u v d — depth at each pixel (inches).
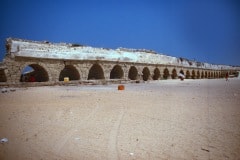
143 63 1501.0
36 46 957.2
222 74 3117.6
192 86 949.8
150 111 358.9
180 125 273.4
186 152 191.2
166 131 250.1
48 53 981.8
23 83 872.3
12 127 269.3
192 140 219.8
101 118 314.0
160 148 201.0
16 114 337.4
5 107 394.9
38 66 997.8
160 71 1706.4
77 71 1103.6
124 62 1352.1
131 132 248.4
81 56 1107.3
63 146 208.8
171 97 534.0
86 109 378.0
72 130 257.8
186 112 347.9
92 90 740.0
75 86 971.3
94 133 246.5
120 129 260.5
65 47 1075.3
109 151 195.8
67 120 302.8
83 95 580.1
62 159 181.2
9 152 195.3
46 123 287.1
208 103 434.0
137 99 497.7
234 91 686.5
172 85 1034.7
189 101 463.5
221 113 337.4
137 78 1470.2
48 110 368.5
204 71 2576.3
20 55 880.9
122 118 312.8
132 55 1455.5
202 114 331.9
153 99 497.7
